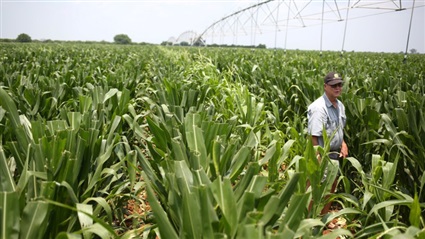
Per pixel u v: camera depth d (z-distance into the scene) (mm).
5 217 1745
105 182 3307
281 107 6914
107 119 4273
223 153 2988
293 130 3963
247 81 9922
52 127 3180
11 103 2965
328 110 3941
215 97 6480
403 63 16703
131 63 14273
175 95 5578
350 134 5008
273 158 3080
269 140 4117
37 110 4738
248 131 4535
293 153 4488
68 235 1840
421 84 6859
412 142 3684
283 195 2035
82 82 7691
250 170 2270
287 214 1899
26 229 1838
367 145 4473
